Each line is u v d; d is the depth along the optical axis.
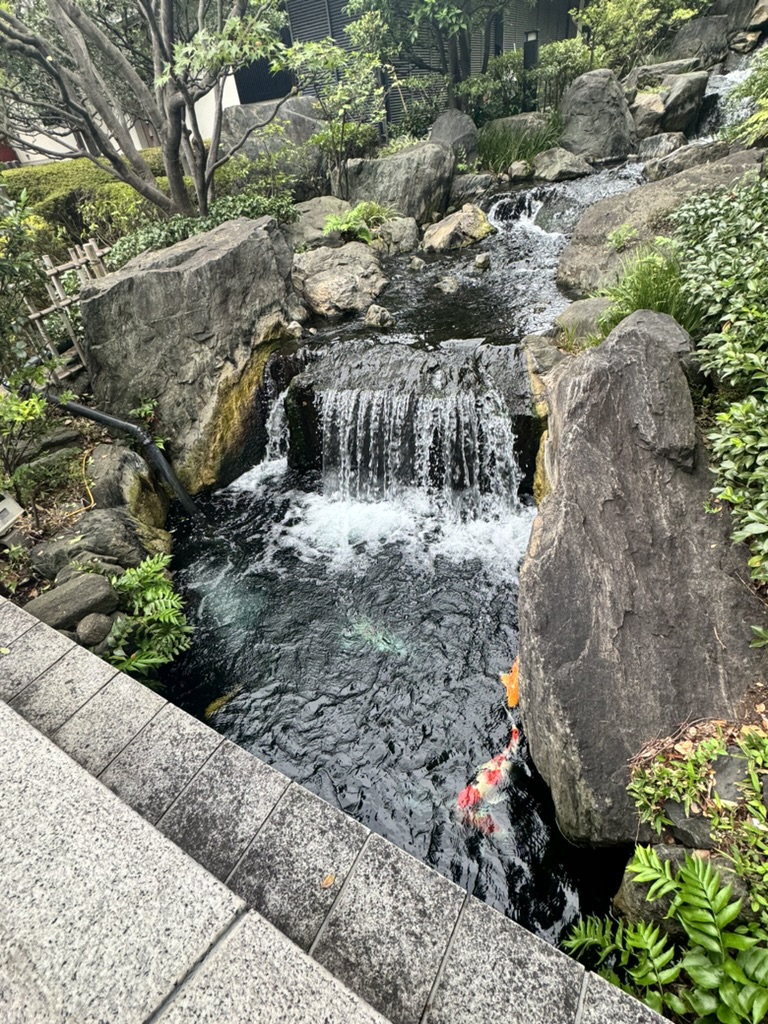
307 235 10.30
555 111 13.05
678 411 3.39
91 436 6.03
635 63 15.25
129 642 4.39
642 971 2.12
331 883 1.98
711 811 2.31
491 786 3.47
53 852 1.77
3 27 7.16
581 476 3.31
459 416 5.57
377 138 13.03
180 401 6.29
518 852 3.15
